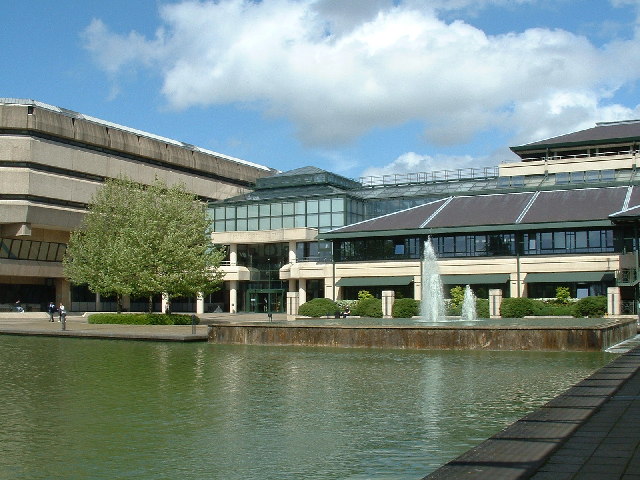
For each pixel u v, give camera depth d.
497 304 51.41
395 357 27.69
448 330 30.44
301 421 15.41
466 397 18.06
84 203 81.19
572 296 55.19
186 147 100.31
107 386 20.77
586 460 8.91
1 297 78.50
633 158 70.75
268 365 25.61
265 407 17.11
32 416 16.25
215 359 27.92
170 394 19.20
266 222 78.12
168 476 11.41
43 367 25.75
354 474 11.28
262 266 77.25
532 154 77.38
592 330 28.84
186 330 43.06
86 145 83.19
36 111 76.31
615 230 54.38
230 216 80.25
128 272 51.19
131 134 88.00
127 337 38.81
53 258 80.69
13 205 72.81
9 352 31.91
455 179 78.69
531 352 28.80
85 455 12.74
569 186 65.62
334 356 28.45
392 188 80.12
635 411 12.33
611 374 17.77
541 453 9.20
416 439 13.52
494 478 8.11
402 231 60.16
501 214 59.16
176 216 54.06
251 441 13.62
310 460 12.17
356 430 14.41
